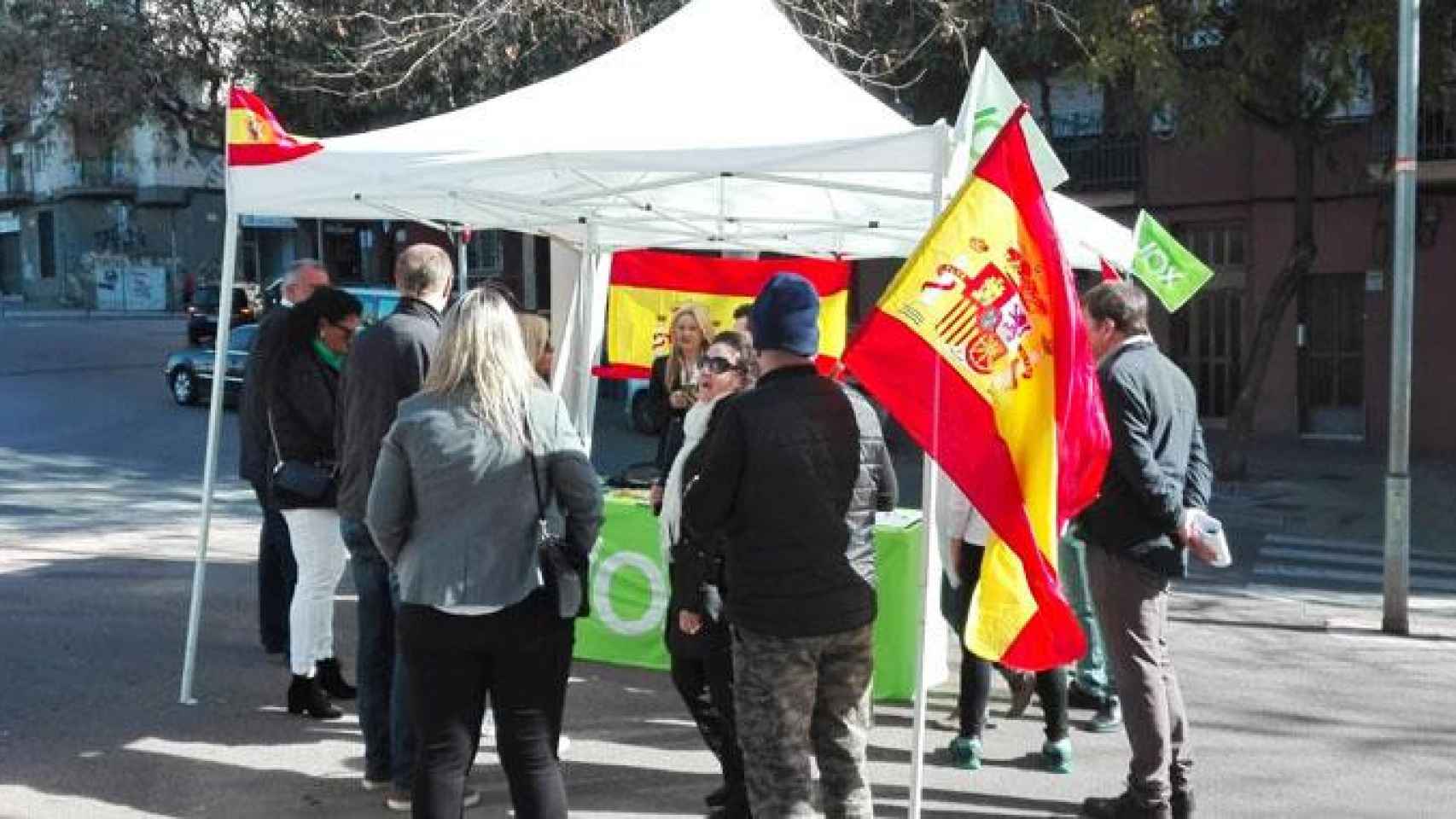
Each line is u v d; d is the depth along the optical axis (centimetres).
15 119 2345
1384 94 1594
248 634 784
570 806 538
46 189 4925
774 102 606
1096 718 650
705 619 494
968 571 573
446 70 1534
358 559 536
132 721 626
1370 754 627
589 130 579
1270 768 605
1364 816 545
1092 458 430
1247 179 2084
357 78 1802
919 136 496
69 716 631
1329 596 1044
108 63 2066
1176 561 497
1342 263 2008
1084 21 1455
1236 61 1470
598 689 697
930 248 409
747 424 416
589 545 424
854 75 1421
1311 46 1461
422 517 409
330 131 2109
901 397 407
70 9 2042
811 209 794
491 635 405
